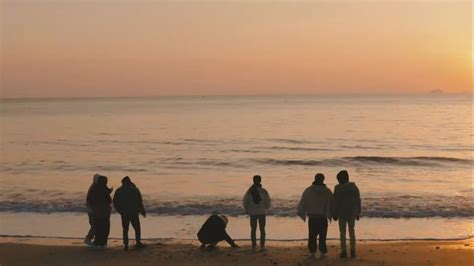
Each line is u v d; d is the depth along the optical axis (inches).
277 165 1517.0
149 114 4928.6
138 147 2065.7
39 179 1238.9
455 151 1870.1
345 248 478.9
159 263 469.1
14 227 695.1
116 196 515.8
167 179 1248.8
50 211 802.2
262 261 469.7
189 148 2011.6
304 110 5462.6
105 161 1626.5
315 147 2015.3
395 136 2439.7
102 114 5049.2
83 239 609.3
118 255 498.9
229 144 2145.7
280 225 698.8
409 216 754.8
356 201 470.9
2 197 950.4
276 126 3147.1
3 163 1584.6
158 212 794.8
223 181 1208.2
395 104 7268.7
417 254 501.4
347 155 1754.4
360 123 3341.5
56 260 486.6
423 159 1596.9
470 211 780.6
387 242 585.9
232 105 7741.1
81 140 2381.9
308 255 491.2
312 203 471.5
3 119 4254.4
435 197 922.7
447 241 589.9
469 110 5157.5
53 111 6077.8
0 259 492.1
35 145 2176.4
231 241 526.3
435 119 3708.2
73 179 1237.7
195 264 463.8
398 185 1120.8
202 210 810.2
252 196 506.6
